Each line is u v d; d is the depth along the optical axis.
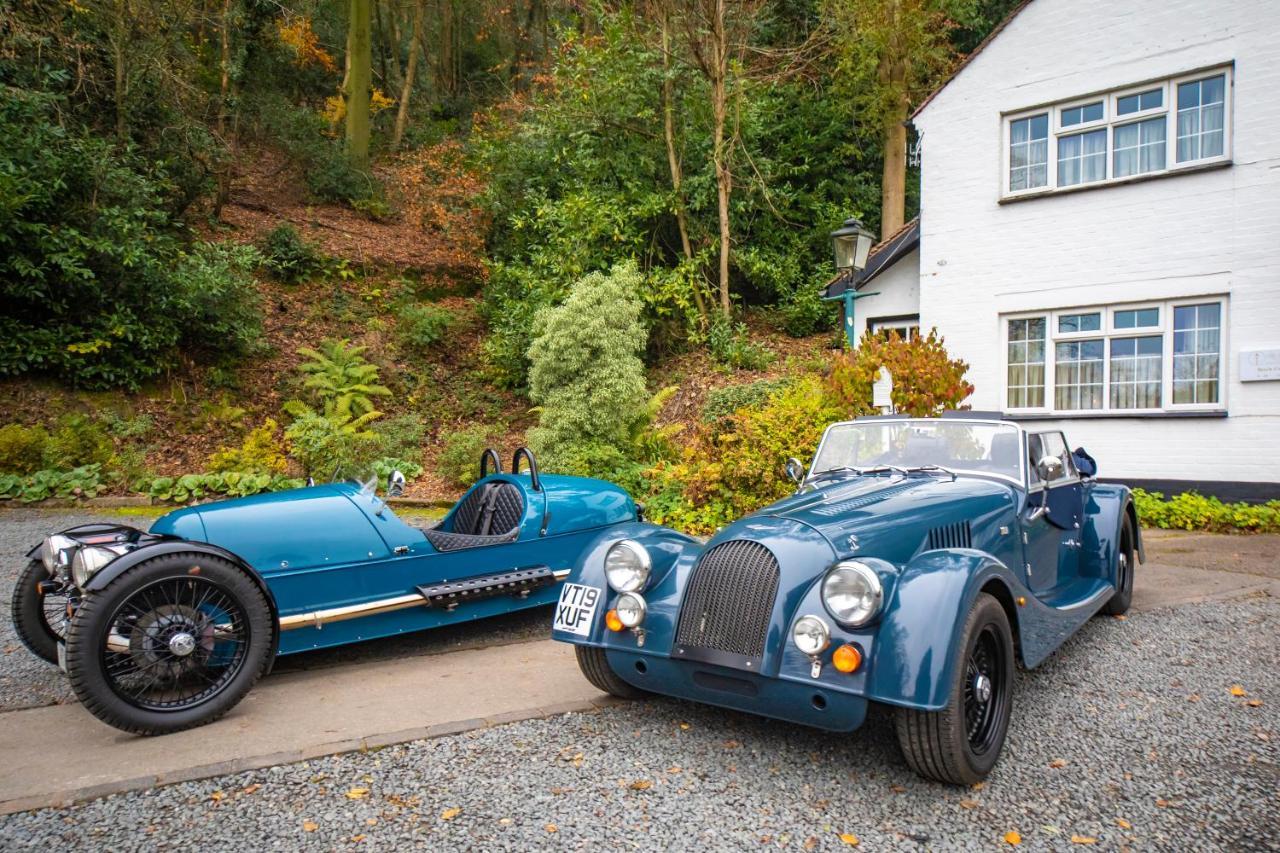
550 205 15.22
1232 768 3.05
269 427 10.87
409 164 20.69
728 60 15.00
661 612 3.29
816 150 18.12
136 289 11.81
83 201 11.84
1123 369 10.12
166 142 14.59
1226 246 9.30
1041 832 2.60
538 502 5.07
